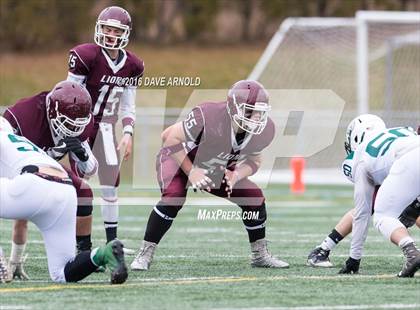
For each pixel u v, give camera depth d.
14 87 67.31
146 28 77.62
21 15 73.62
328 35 52.72
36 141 17.67
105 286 16.31
